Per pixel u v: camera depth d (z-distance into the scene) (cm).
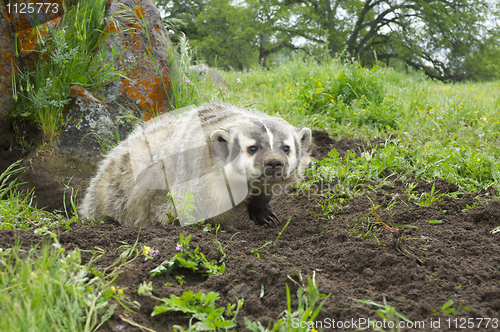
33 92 97
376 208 73
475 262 58
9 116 98
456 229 68
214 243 62
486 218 71
